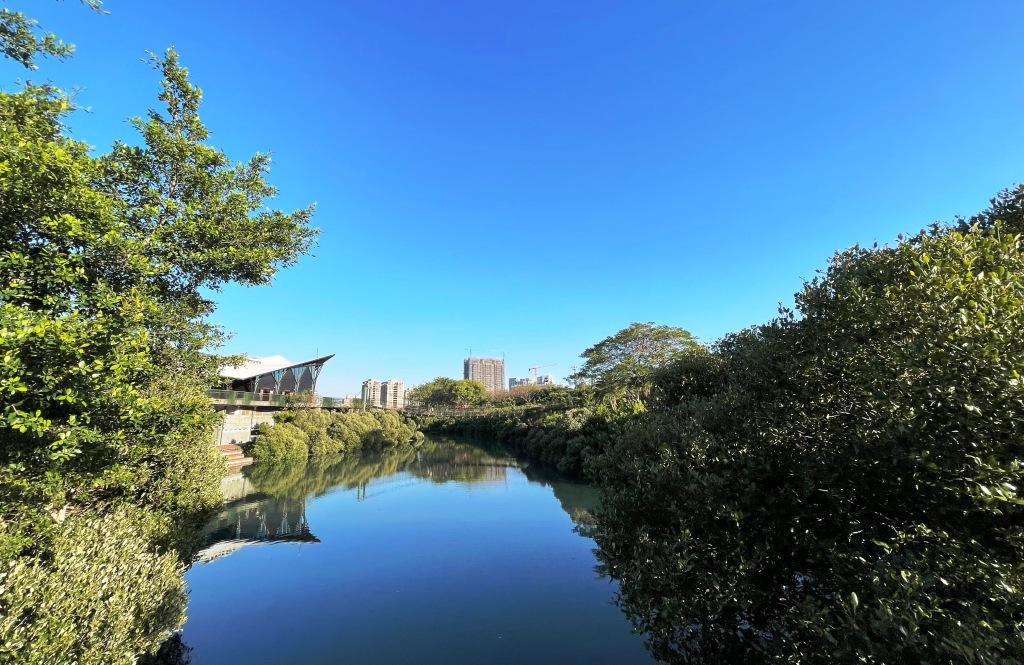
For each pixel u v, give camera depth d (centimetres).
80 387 433
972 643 215
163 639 558
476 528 1357
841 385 402
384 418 4316
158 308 714
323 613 808
